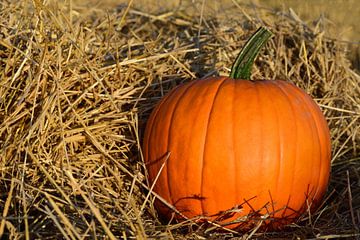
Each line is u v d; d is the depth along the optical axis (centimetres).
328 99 446
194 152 313
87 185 335
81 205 319
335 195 390
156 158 329
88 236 292
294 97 328
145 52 428
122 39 471
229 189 311
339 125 437
